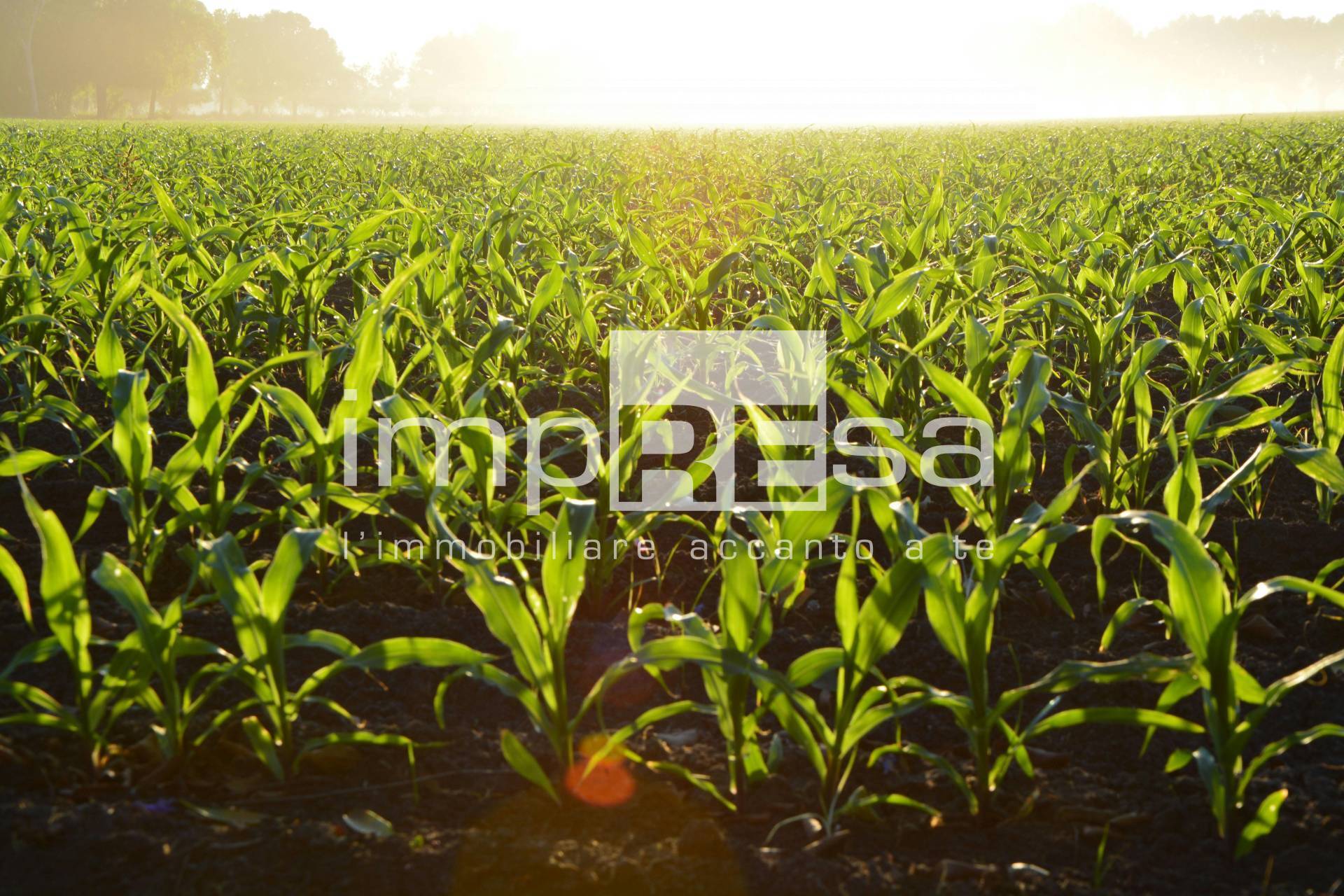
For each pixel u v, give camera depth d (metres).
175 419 4.72
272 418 4.75
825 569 3.37
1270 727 2.48
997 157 18.17
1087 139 24.41
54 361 5.53
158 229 6.24
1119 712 2.01
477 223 7.88
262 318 4.99
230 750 2.28
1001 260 6.61
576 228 7.61
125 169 12.55
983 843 2.08
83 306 4.75
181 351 4.80
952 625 2.07
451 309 4.88
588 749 2.34
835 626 3.01
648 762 2.23
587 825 2.08
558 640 2.10
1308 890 1.93
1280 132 26.58
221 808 2.09
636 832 2.06
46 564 2.00
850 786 2.26
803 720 2.18
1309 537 3.53
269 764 2.15
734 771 2.14
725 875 1.92
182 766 2.20
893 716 2.11
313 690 2.37
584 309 4.32
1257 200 6.31
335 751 2.27
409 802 2.14
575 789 2.17
